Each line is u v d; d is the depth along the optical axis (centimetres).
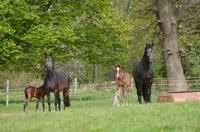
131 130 1415
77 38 3675
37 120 1816
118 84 2428
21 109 2978
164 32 3825
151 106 1994
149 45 2500
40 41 3553
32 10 3700
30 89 2611
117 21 4016
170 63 3797
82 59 4000
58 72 2497
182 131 1347
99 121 1625
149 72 2498
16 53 3609
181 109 1788
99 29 3972
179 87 3731
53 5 3903
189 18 4059
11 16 3584
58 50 3809
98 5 3916
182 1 3941
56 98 2462
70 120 1717
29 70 3938
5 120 1900
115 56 4056
